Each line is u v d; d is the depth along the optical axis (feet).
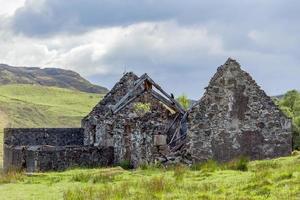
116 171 107.65
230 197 65.10
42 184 91.40
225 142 124.67
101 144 158.40
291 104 183.93
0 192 82.02
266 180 71.92
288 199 61.67
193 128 123.85
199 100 125.49
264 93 127.34
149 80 152.76
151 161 123.65
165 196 68.49
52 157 133.18
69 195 72.64
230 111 125.59
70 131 194.90
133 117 138.21
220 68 126.72
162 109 151.43
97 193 73.26
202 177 86.63
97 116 172.65
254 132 126.11
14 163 149.89
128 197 69.41
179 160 121.39
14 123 514.27
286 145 127.03
